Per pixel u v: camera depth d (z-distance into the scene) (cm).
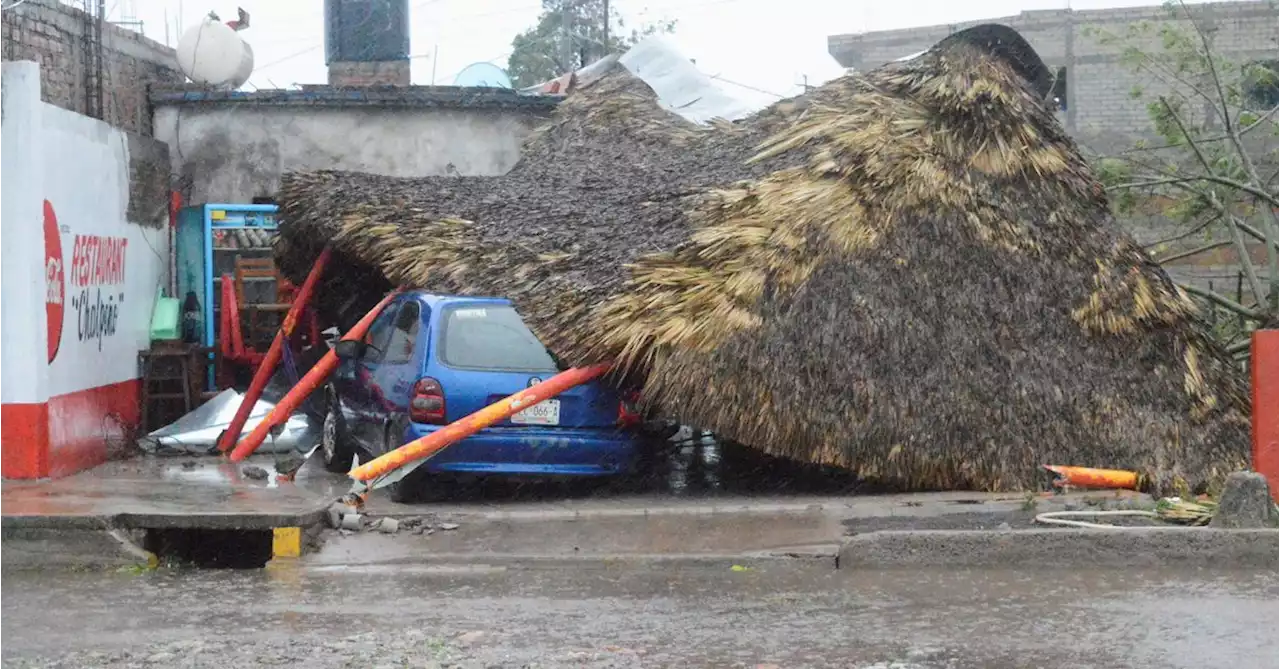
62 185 1061
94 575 786
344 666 570
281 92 1574
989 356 983
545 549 825
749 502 952
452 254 1136
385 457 907
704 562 796
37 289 1000
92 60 1345
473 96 1636
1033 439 973
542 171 1484
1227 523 805
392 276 1170
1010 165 1031
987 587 739
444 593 733
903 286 988
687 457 1206
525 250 1102
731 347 941
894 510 901
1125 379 995
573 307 978
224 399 1312
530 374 982
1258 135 2002
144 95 1538
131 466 1141
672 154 1441
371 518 881
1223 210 1510
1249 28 2648
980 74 1052
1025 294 1002
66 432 1063
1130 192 1568
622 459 987
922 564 790
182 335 1412
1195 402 995
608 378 980
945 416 963
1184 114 2086
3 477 1002
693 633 635
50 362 1027
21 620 668
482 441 953
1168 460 976
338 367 1166
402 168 1630
